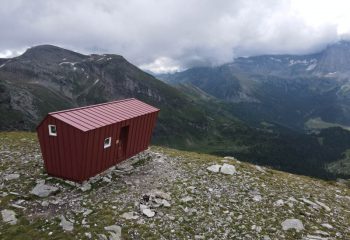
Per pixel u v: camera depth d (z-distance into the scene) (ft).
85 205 72.59
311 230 69.46
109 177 90.17
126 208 72.13
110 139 91.15
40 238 58.70
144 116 109.09
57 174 85.61
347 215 82.53
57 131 80.94
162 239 61.62
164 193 80.89
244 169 112.37
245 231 66.90
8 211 66.74
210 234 65.05
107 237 60.08
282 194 90.22
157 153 123.24
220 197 82.94
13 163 97.19
